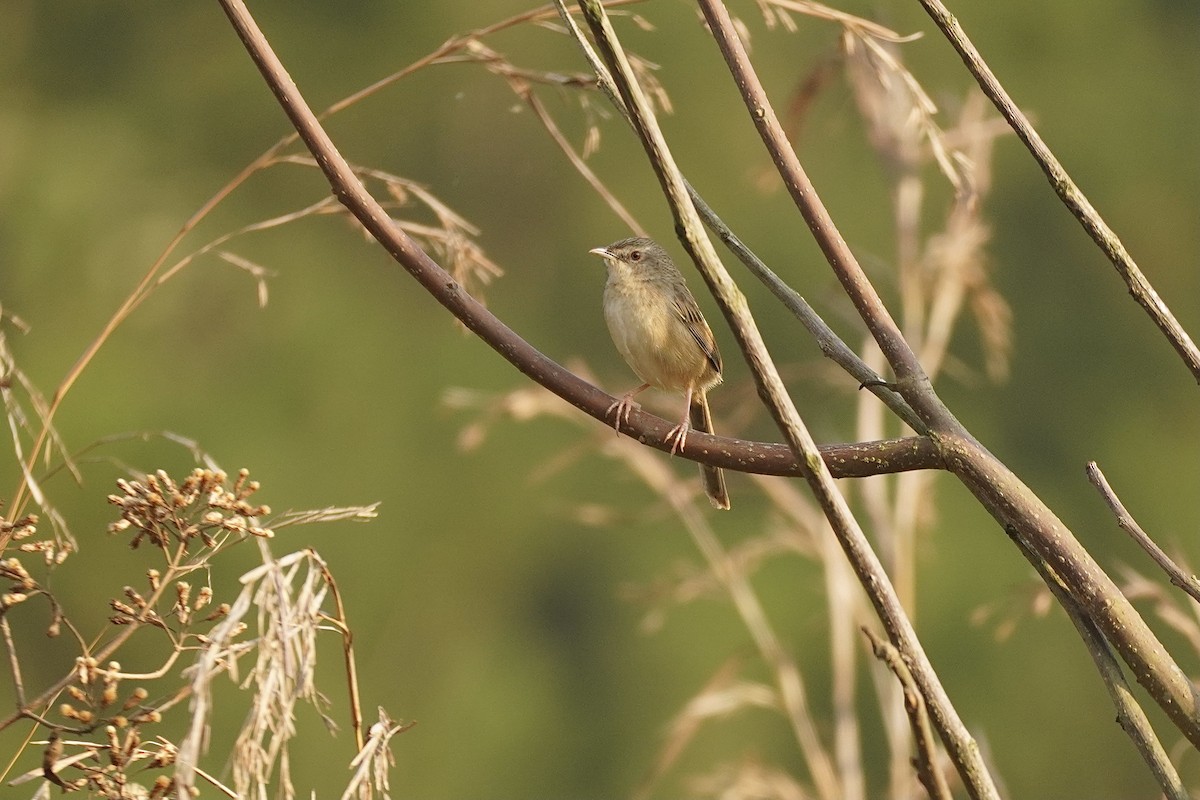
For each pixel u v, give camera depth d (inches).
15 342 736.3
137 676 120.7
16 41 845.8
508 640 734.5
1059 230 805.2
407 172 836.0
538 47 850.1
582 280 810.8
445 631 725.3
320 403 765.3
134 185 800.3
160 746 125.6
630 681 716.7
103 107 832.9
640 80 159.0
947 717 103.5
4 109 817.5
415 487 751.1
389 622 722.2
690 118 818.8
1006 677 681.0
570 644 732.0
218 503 127.0
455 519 747.4
